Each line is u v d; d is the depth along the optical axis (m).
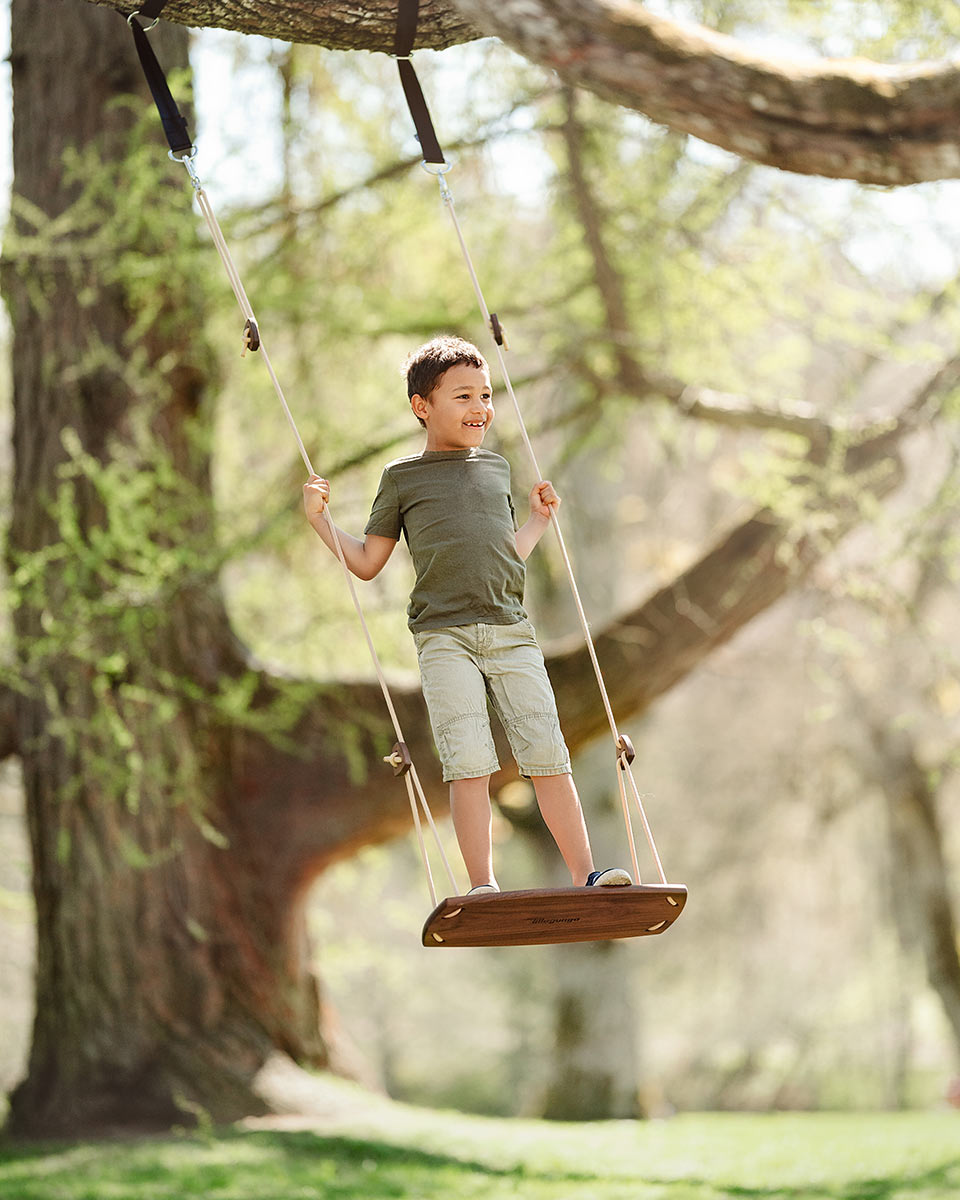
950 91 3.85
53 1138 9.76
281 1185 7.91
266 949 10.91
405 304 11.05
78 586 9.45
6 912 13.91
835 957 24.62
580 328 11.06
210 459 11.14
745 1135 11.66
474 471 4.62
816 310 11.80
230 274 4.88
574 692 10.84
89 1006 10.23
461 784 4.32
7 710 10.73
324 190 11.30
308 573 12.45
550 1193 8.05
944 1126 12.28
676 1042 28.38
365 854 15.42
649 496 18.34
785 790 20.66
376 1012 30.42
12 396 10.70
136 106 10.11
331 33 4.84
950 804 21.80
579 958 18.50
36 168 10.51
